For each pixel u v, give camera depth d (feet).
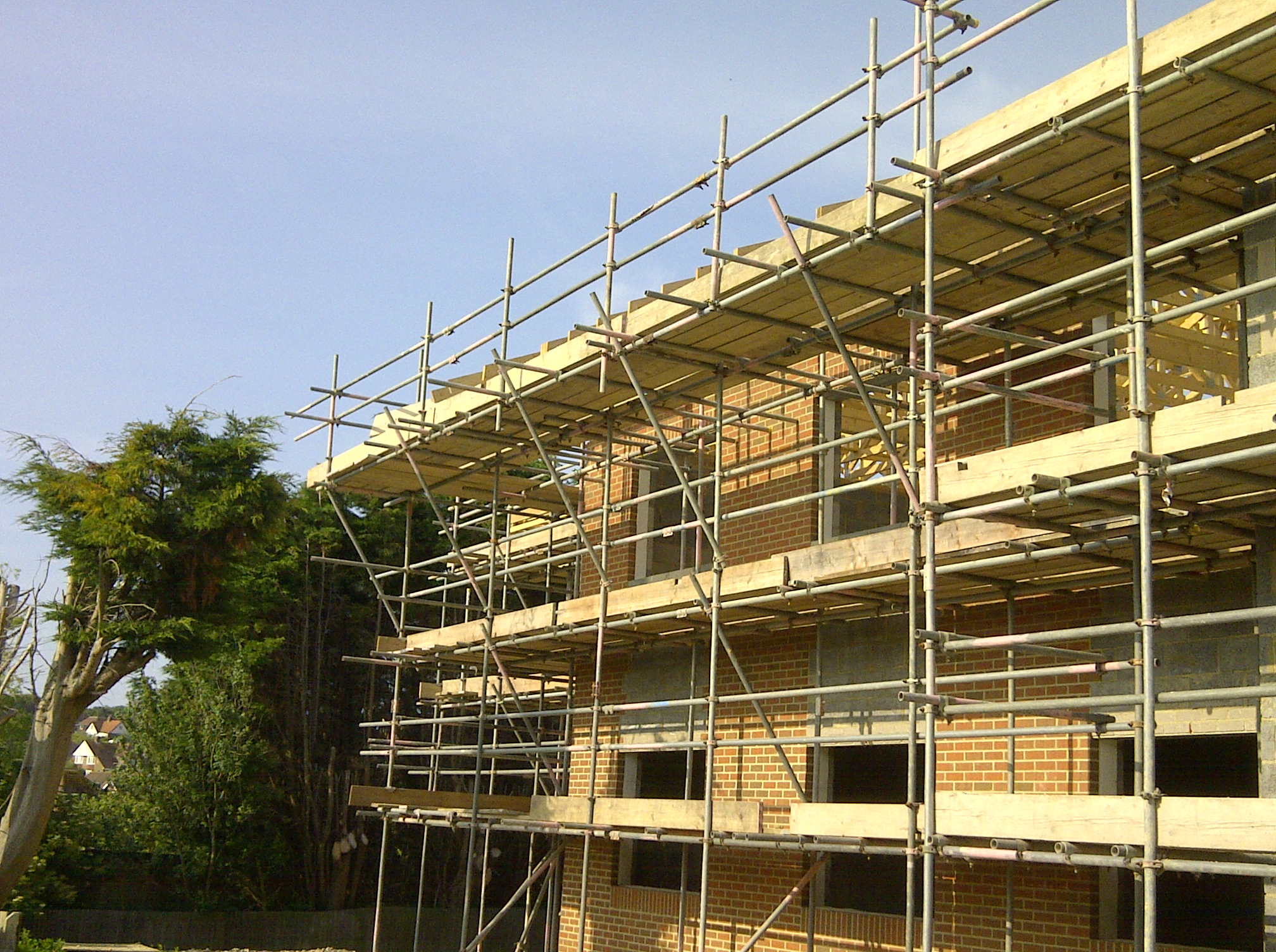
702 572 46.29
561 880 68.23
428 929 121.39
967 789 41.01
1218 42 26.78
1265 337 30.32
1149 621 25.88
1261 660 30.14
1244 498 29.48
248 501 79.30
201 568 78.74
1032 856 28.50
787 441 51.72
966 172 31.96
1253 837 23.79
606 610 49.60
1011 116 30.96
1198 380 43.47
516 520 82.94
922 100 34.58
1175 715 34.81
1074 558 34.01
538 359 51.83
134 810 114.21
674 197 44.80
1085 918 36.47
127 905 111.55
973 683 40.91
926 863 30.48
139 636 75.56
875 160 36.11
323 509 136.15
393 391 62.39
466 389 51.29
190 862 113.91
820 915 45.11
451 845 132.67
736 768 50.44
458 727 105.19
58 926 98.78
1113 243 35.45
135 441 78.48
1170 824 25.17
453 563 76.13
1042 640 28.45
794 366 51.52
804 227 35.99
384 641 64.28
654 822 44.73
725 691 51.67
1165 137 30.25
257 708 119.85
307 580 131.03
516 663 63.31
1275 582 30.19
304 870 122.21
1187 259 34.91
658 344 45.47
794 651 48.44
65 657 75.87
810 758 46.75
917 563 33.32
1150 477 26.16
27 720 102.22
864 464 51.72
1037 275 37.63
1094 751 37.52
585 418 55.26
